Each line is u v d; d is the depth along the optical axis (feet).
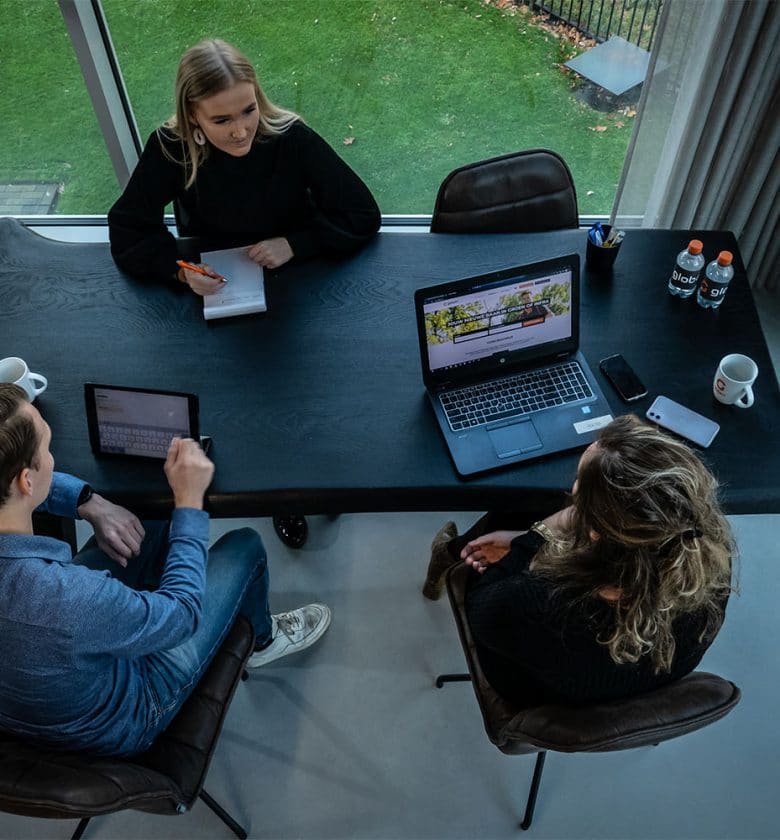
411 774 6.39
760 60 7.12
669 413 5.49
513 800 6.24
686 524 3.58
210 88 5.62
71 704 4.11
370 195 6.72
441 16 8.96
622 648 3.84
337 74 9.20
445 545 6.23
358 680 6.89
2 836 6.11
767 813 6.16
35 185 9.77
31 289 6.43
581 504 3.84
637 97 8.84
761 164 8.07
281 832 6.15
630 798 6.24
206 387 5.77
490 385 5.65
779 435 5.39
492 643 4.37
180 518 4.90
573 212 7.24
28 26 8.37
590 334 5.98
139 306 6.31
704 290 6.04
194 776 4.75
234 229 6.86
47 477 4.21
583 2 8.40
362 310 6.24
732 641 7.02
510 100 9.39
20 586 3.91
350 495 5.22
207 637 5.13
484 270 6.50
